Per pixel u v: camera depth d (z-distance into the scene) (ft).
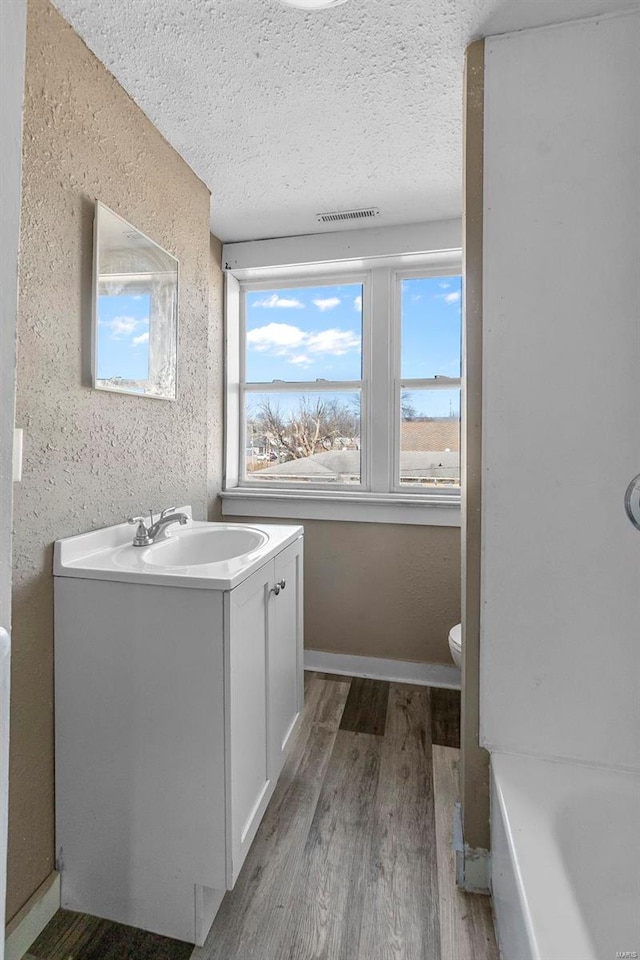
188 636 3.54
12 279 1.37
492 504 3.87
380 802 4.82
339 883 3.92
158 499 5.30
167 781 3.60
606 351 3.64
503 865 3.24
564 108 3.66
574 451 3.71
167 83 4.48
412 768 5.35
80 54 3.98
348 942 3.48
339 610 7.70
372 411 7.82
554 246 3.70
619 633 3.65
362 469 8.03
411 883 3.92
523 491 3.81
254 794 4.08
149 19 3.80
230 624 3.48
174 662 3.58
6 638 1.34
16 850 3.49
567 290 3.69
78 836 3.79
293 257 7.72
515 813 3.18
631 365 3.60
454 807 4.74
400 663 7.46
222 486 8.21
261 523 7.96
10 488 1.37
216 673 3.50
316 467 8.27
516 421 3.81
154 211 5.11
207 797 3.53
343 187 6.33
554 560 3.76
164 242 5.32
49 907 3.68
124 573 3.65
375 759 5.51
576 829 3.16
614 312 3.62
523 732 3.81
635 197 3.56
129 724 3.67
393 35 3.91
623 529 3.64
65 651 3.79
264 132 5.20
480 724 3.91
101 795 3.74
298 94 4.62
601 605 3.68
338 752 5.65
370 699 6.88
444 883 3.93
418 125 5.09
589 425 3.68
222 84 4.48
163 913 3.60
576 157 3.64
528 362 3.77
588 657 3.70
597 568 3.69
